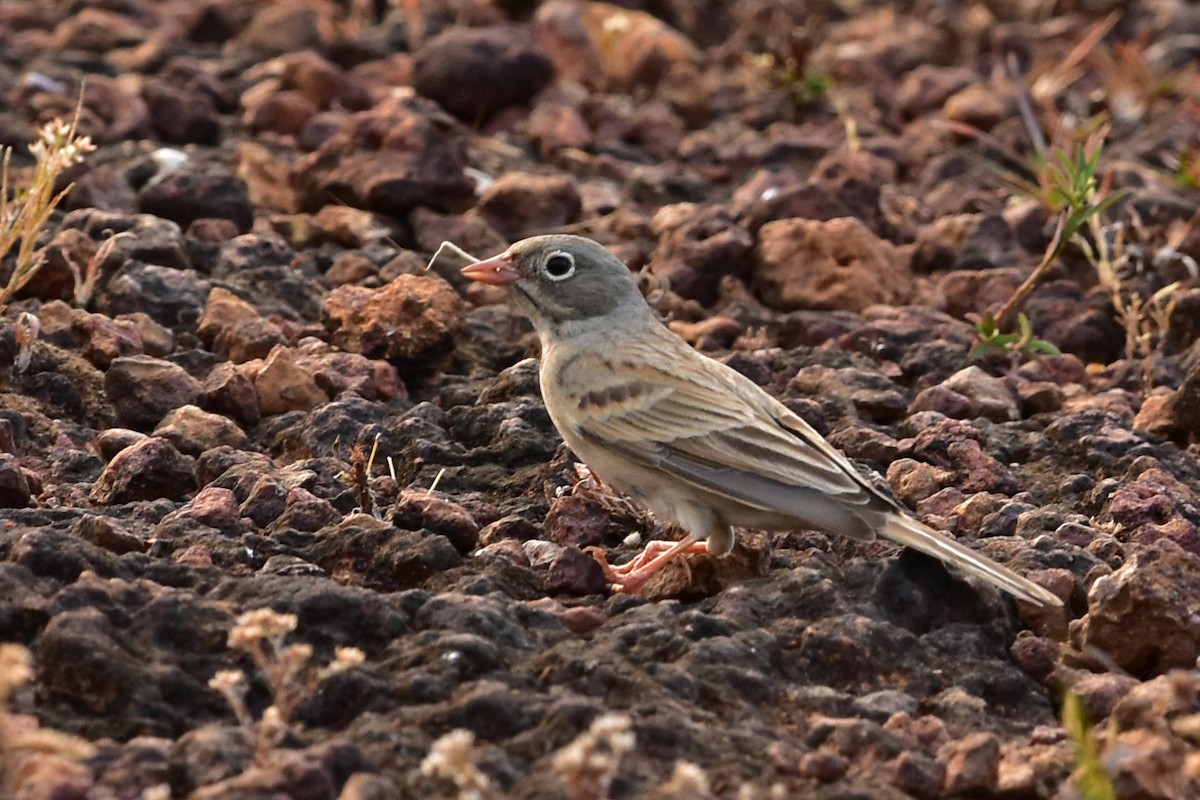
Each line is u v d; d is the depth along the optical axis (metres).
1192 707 9.09
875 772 8.65
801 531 11.32
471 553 11.07
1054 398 14.20
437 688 8.80
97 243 15.46
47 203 14.56
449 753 7.66
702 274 16.50
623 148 20.31
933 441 13.00
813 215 17.59
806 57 21.59
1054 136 20.00
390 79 21.70
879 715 9.23
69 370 13.20
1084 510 12.28
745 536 11.04
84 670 8.63
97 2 23.30
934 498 12.23
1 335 13.25
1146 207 18.22
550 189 17.56
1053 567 10.95
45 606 9.11
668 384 11.19
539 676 9.09
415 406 13.30
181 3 24.41
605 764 7.50
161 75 21.25
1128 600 9.95
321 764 7.90
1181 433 13.58
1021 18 26.28
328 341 14.52
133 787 7.91
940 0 26.45
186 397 12.96
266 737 8.05
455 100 20.72
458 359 14.59
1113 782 8.42
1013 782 8.55
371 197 17.25
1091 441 13.14
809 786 8.43
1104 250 16.45
